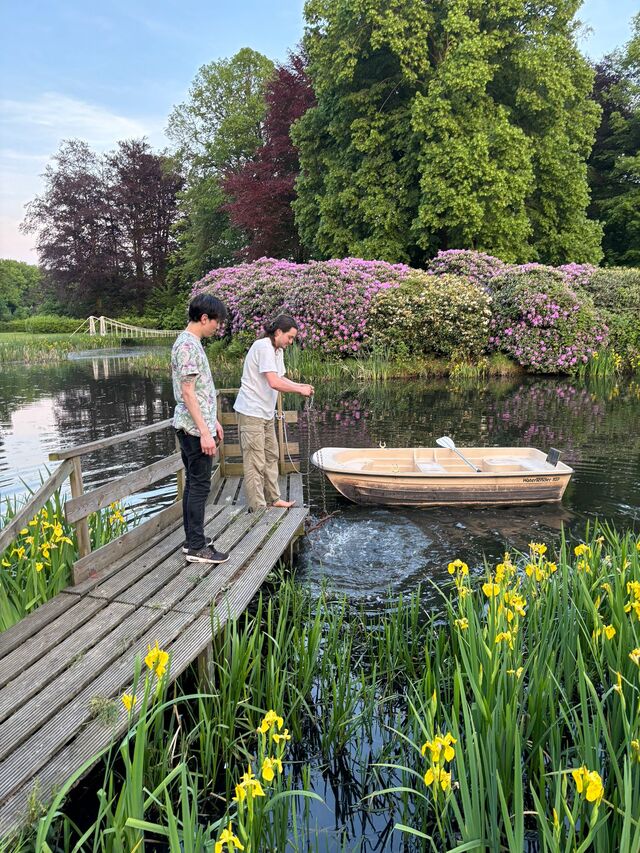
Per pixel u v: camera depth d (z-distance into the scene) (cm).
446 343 1586
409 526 545
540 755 232
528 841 222
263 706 289
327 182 2089
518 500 592
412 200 1942
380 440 866
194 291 2067
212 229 3416
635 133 2478
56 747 227
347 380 1473
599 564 360
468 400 1197
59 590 346
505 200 1795
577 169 2009
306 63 2577
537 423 968
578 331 1510
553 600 301
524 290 1533
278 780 204
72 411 1177
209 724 251
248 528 452
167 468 447
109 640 295
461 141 1772
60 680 264
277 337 470
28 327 4359
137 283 4450
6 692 256
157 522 440
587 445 820
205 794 246
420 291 1584
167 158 3944
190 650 286
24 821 195
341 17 1895
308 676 299
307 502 611
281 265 1925
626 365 1570
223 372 1616
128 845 184
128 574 368
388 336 1577
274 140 2631
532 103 1888
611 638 263
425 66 1847
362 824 239
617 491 633
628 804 172
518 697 248
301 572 455
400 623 342
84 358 2356
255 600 414
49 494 316
